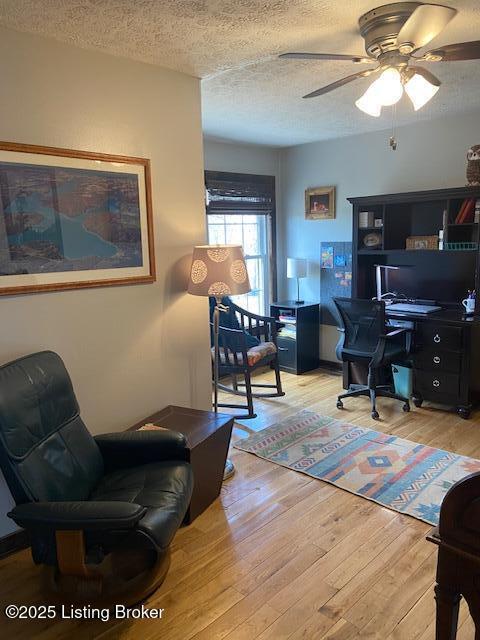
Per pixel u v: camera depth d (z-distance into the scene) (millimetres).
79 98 2201
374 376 3695
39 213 2086
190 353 2865
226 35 2084
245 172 4805
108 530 1561
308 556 2055
